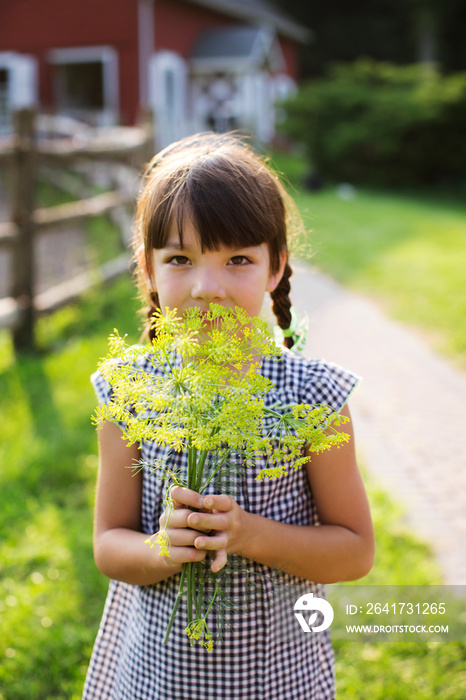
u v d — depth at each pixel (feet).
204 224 3.86
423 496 11.41
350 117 63.62
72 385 14.75
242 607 4.16
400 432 14.03
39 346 17.25
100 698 4.79
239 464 4.14
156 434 3.10
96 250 24.21
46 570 8.84
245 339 3.32
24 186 16.52
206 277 3.93
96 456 11.62
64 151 18.49
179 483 3.76
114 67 53.06
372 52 103.30
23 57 54.80
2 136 54.13
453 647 7.60
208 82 62.95
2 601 8.21
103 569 4.43
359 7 103.91
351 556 4.33
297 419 3.38
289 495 4.38
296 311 5.13
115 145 21.77
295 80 83.25
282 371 4.50
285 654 4.34
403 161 63.10
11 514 9.89
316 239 33.12
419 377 17.21
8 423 12.73
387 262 30.19
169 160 4.38
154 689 4.32
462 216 45.60
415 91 63.98
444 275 27.32
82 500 10.48
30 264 16.80
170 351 3.30
